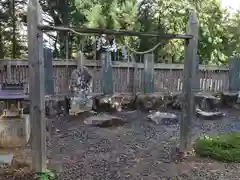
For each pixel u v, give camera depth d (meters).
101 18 9.30
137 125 6.46
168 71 9.09
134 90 8.78
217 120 7.18
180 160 4.06
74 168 3.75
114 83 8.57
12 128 4.64
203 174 3.57
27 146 4.66
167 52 11.00
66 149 4.60
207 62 11.72
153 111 8.08
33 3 3.23
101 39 9.91
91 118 6.57
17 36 11.28
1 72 7.45
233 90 9.34
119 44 10.05
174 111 8.20
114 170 3.71
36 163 3.43
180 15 10.88
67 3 10.61
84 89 7.75
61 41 10.77
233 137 4.46
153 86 8.80
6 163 3.75
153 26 11.12
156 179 3.42
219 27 11.69
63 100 7.49
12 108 4.90
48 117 7.08
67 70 8.06
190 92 4.18
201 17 11.01
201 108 8.46
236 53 11.98
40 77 3.35
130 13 9.98
